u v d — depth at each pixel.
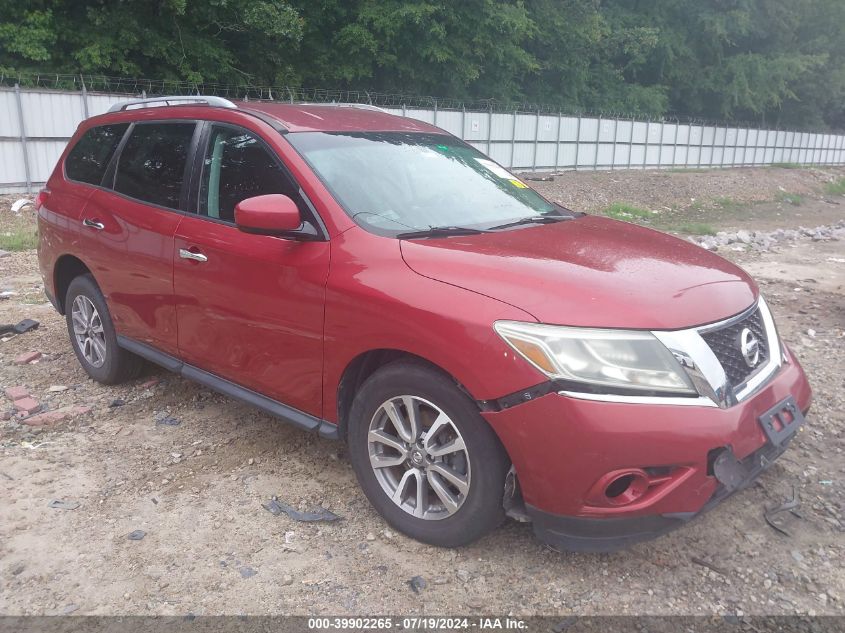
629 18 47.06
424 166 3.95
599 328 2.66
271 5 26.64
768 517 3.40
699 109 52.28
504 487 2.87
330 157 3.64
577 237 3.47
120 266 4.41
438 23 31.86
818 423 4.46
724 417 2.71
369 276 3.10
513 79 40.31
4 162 18.58
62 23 24.17
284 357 3.49
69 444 4.16
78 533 3.29
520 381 2.66
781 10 50.78
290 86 29.73
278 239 3.47
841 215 29.27
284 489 3.67
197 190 3.98
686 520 2.71
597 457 2.59
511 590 2.90
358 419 3.25
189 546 3.19
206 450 4.09
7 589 2.91
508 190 4.16
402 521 3.20
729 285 3.17
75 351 5.16
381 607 2.81
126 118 4.76
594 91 44.69
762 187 35.69
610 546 2.72
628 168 38.94
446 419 2.93
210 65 27.36
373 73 33.00
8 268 9.51
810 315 7.22
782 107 60.47
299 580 2.96
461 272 2.95
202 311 3.88
